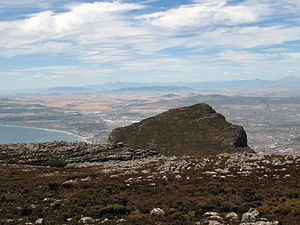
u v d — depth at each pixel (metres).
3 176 43.47
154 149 158.50
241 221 22.20
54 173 47.00
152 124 186.88
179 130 175.50
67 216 24.48
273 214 23.48
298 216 22.64
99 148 74.25
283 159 48.50
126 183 36.84
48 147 73.00
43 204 28.06
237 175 38.25
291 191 29.22
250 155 55.38
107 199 28.66
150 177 39.66
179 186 34.19
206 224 21.92
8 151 66.81
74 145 76.19
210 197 29.34
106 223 22.39
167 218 23.47
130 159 68.81
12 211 25.67
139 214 24.62
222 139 156.12
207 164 47.78
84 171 49.56
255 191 30.59
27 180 39.56
